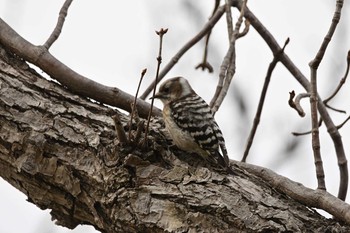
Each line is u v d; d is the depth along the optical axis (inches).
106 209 371.6
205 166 408.2
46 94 413.1
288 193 398.9
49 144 387.5
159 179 369.7
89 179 378.9
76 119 399.5
